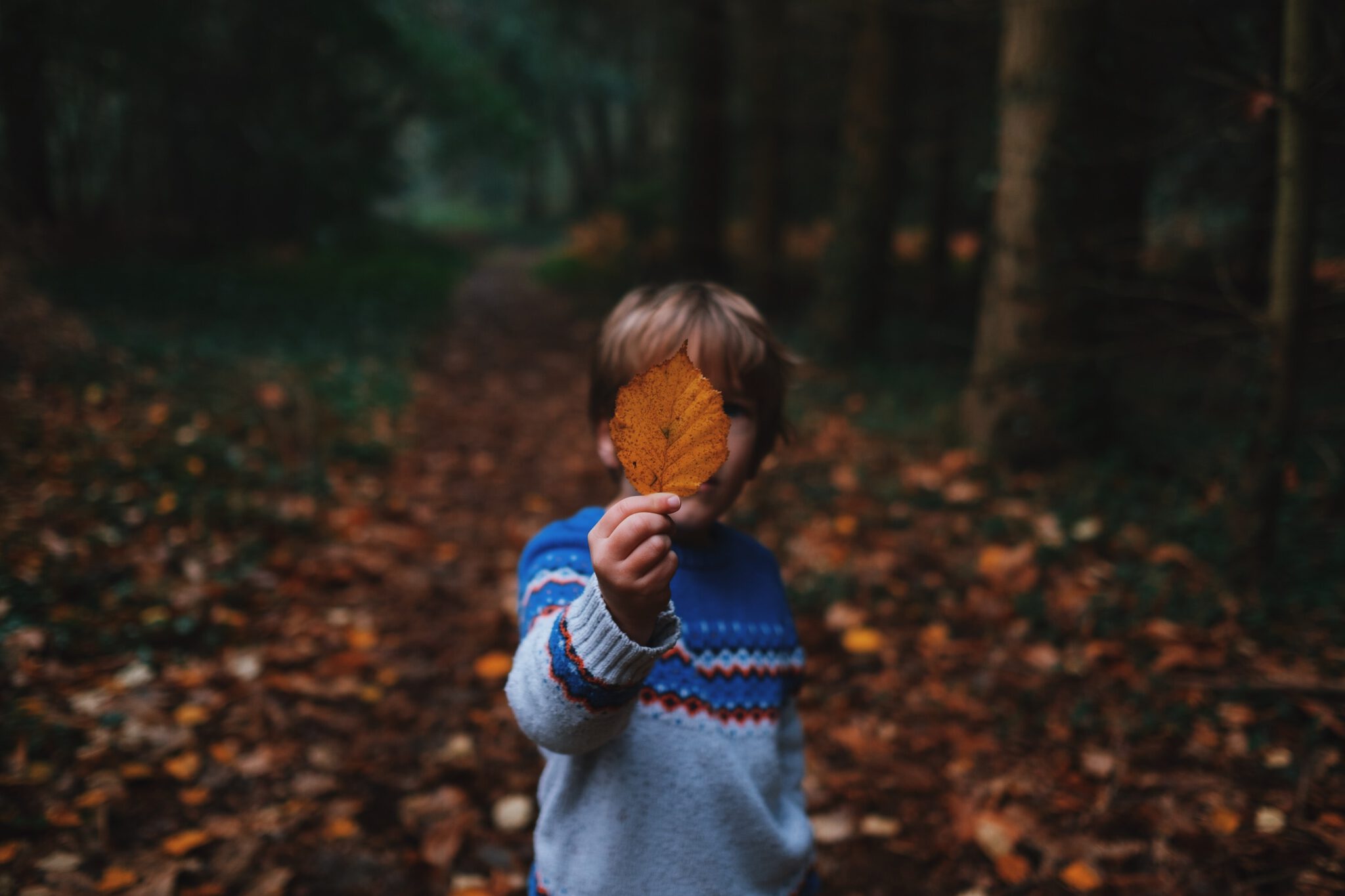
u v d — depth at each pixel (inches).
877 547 156.6
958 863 87.8
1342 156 167.9
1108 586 135.0
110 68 417.1
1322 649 113.5
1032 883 84.0
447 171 1031.6
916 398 262.8
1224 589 128.0
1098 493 169.0
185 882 81.9
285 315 378.3
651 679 44.3
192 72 487.2
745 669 46.7
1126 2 173.6
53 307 248.5
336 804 95.0
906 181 479.8
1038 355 185.2
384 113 676.7
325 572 145.9
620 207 739.4
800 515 171.6
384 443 224.4
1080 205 182.4
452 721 111.3
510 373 356.5
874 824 92.6
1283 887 79.8
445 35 830.5
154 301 350.6
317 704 112.2
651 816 43.0
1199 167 187.2
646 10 554.6
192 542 145.6
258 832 89.1
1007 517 164.4
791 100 466.6
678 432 26.9
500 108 887.1
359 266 612.1
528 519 184.7
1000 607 131.3
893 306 454.3
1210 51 109.0
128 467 162.9
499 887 85.1
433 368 350.6
